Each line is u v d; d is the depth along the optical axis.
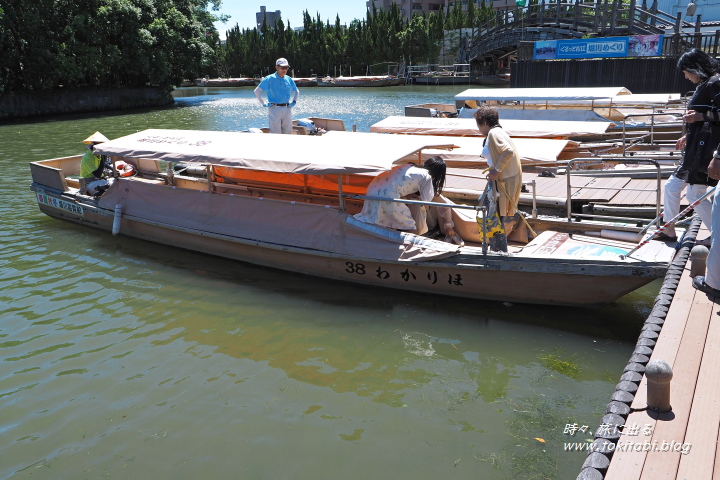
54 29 34.97
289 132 12.80
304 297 7.58
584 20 32.25
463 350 6.19
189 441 4.88
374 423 5.04
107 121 31.08
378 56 64.88
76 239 10.02
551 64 24.58
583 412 5.07
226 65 76.19
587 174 9.30
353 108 32.78
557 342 6.27
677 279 5.45
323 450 4.71
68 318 7.12
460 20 62.34
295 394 5.50
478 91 16.08
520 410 5.12
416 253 7.05
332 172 7.15
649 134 13.77
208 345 6.45
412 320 6.88
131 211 9.74
